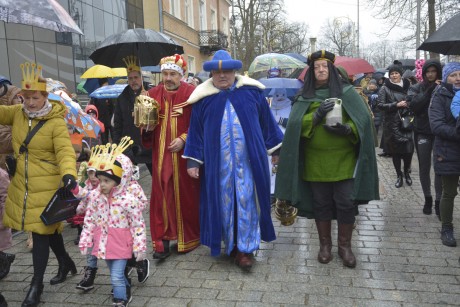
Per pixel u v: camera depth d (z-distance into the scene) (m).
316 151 4.08
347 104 3.98
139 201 3.37
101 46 5.26
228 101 4.13
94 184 3.44
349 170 4.02
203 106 4.20
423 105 5.43
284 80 6.12
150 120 4.29
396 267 4.06
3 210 3.90
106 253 3.30
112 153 3.35
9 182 3.98
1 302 3.50
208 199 4.17
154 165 4.45
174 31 23.16
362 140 3.93
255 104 4.18
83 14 16.20
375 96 11.09
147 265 3.77
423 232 5.00
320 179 4.07
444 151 4.43
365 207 6.06
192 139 4.22
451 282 3.74
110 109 7.65
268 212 4.23
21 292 3.79
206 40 27.81
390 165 9.23
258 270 4.05
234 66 4.05
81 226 4.84
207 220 4.30
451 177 4.50
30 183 3.50
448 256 4.30
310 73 4.13
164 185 4.37
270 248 4.59
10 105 3.97
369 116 4.04
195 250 4.59
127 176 3.34
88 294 3.69
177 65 4.48
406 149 6.97
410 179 7.31
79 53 16.17
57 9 3.38
